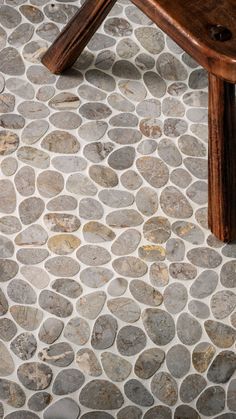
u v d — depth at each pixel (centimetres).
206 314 153
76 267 154
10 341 146
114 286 153
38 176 162
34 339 147
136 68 178
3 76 171
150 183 165
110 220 160
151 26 184
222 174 152
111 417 144
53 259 154
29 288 151
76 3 184
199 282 156
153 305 153
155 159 167
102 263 155
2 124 166
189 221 162
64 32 166
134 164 166
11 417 141
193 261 158
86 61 176
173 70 179
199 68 180
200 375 148
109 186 163
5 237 155
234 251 160
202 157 169
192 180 166
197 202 164
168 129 171
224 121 147
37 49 176
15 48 175
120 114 171
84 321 150
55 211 159
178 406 146
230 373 149
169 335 150
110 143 168
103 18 164
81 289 152
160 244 159
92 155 166
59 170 163
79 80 174
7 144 164
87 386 145
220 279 157
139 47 180
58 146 166
